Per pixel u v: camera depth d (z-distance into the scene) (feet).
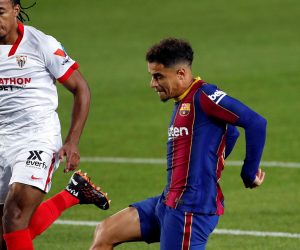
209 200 72.54
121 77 240.32
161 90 73.67
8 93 80.74
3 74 80.38
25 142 80.64
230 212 116.16
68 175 142.41
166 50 72.69
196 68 248.73
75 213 117.70
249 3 345.92
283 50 270.46
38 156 79.66
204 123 72.23
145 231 75.97
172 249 72.95
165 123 184.65
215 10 338.95
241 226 108.88
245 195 126.00
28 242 78.43
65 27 320.70
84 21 329.72
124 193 129.29
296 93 213.25
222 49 276.41
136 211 76.28
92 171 144.36
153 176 140.26
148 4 354.33
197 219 72.28
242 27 309.42
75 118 80.48
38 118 81.05
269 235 104.68
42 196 79.97
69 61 81.20
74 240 104.01
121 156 156.15
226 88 222.07
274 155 153.58
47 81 81.61
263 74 236.84
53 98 82.28
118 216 76.48
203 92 72.13
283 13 327.67
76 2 360.69
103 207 90.79
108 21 328.70
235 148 160.45
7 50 80.12
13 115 81.10
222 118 71.46
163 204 74.08
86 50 282.97
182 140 72.79
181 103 73.15
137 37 301.63
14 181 78.95
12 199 78.43
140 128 180.14
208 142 72.18
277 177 137.59
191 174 72.28
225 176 138.72
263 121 70.85
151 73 73.67
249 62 254.47
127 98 212.64
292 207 118.52
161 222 73.97
